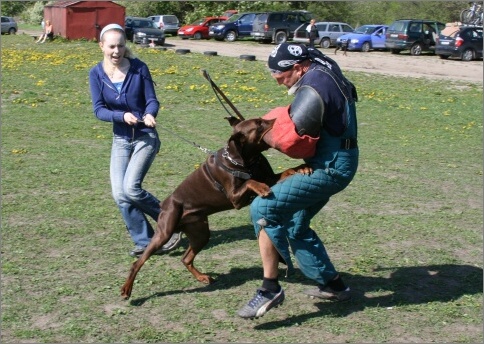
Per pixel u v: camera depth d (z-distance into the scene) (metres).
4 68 19.69
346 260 5.76
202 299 4.89
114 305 4.78
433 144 11.17
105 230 6.41
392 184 8.43
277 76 4.42
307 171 4.37
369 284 5.23
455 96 17.55
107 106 5.61
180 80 18.30
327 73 4.30
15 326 4.42
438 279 5.36
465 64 27.91
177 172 8.71
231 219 6.87
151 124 5.41
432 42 32.12
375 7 51.47
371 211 7.25
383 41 34.50
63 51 26.89
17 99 14.36
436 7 51.22
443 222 6.89
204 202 4.89
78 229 6.38
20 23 59.75
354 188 8.17
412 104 15.77
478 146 11.10
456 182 8.65
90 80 5.61
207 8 47.53
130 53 5.62
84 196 7.48
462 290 5.14
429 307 4.80
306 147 4.28
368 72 23.33
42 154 9.56
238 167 4.63
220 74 19.95
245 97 15.84
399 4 51.69
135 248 5.71
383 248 6.09
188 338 4.30
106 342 4.24
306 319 4.60
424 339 4.34
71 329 4.38
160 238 4.88
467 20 33.72
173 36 42.62
